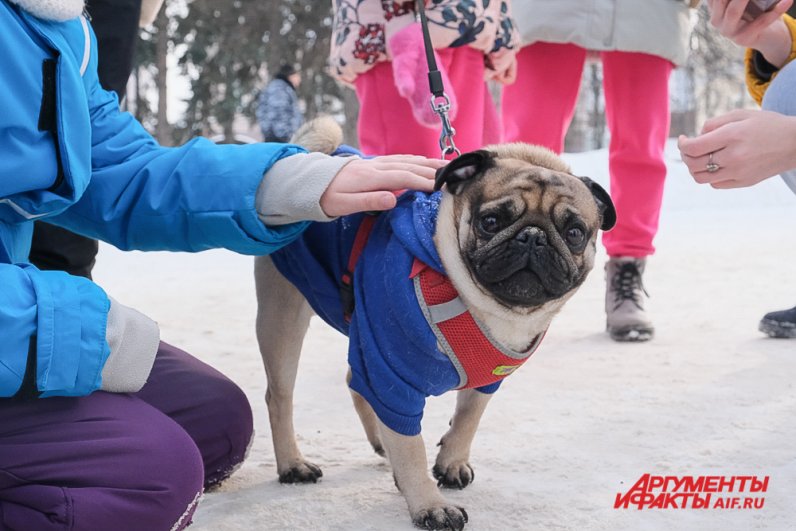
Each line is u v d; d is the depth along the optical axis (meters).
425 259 2.00
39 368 1.64
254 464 2.61
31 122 1.73
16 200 1.80
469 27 3.28
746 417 2.78
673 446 2.55
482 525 2.04
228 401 2.32
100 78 3.01
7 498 1.71
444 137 2.51
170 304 5.30
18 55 1.71
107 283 6.21
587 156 12.42
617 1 3.97
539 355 3.82
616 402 3.04
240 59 17.70
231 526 2.05
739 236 8.09
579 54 4.19
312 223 2.33
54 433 1.73
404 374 2.01
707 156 1.98
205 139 2.19
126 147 2.21
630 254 4.12
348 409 3.12
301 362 3.83
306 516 2.13
